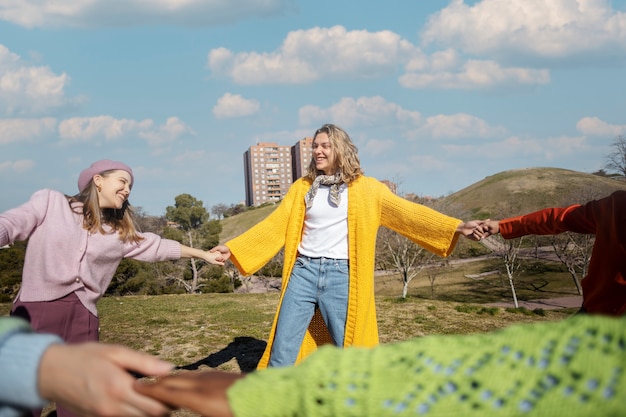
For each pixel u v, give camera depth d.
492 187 82.25
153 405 0.63
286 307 4.59
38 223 3.39
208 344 8.01
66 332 3.46
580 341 0.55
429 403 0.56
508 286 42.69
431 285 42.78
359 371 0.61
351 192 4.61
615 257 2.46
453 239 4.40
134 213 3.88
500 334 0.61
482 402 0.55
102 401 0.62
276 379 0.64
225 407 0.63
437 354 0.60
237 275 47.88
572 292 39.22
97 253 3.52
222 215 109.88
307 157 143.50
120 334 8.85
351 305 4.51
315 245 4.60
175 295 15.23
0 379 0.66
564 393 0.52
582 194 49.50
